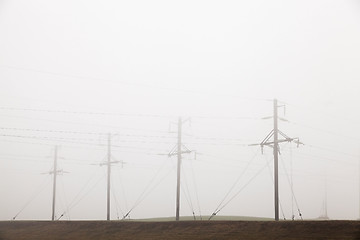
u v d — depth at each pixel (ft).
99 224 125.39
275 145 130.31
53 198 195.93
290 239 87.35
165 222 113.19
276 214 125.70
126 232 115.55
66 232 126.93
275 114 133.49
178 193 149.48
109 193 176.24
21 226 142.82
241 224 100.58
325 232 86.28
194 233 103.09
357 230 83.30
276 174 128.67
